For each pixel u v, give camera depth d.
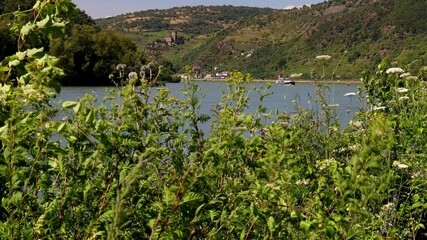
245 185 3.35
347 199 3.06
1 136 2.76
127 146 3.49
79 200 3.13
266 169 3.33
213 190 3.33
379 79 8.70
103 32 63.25
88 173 3.15
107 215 2.91
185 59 182.00
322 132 6.72
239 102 4.30
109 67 60.44
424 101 7.95
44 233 2.91
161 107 4.19
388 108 8.43
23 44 3.15
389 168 5.20
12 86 2.92
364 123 7.09
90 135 3.09
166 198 2.87
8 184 2.75
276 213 3.12
